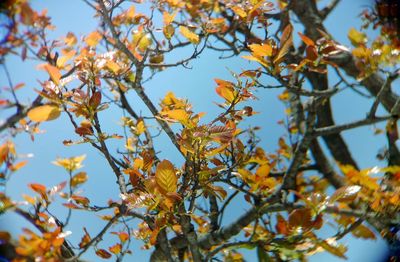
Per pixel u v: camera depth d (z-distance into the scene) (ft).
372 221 6.05
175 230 6.66
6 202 5.66
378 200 5.83
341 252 5.52
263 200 6.63
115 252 6.32
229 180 6.39
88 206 6.04
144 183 5.87
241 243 5.92
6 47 5.42
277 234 5.76
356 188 5.60
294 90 6.58
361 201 6.20
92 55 6.20
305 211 5.58
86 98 5.94
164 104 6.64
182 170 6.18
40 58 6.11
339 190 5.61
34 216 5.95
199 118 5.78
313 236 5.62
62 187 6.03
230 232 6.66
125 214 6.07
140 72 6.35
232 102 6.01
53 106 5.47
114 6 6.22
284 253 5.66
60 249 5.95
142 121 6.86
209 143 5.86
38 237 5.36
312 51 6.33
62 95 5.76
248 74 6.14
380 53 6.95
